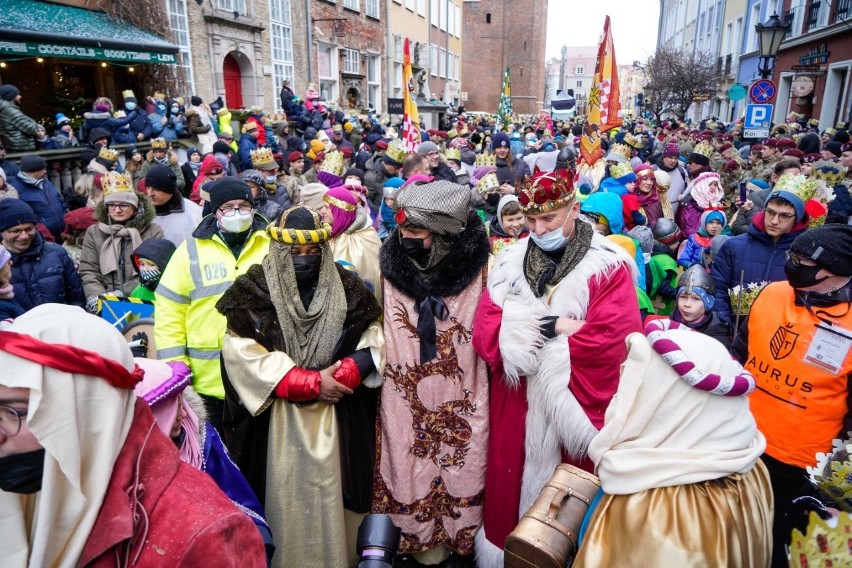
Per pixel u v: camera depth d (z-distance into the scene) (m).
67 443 0.91
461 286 2.27
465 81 48.97
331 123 15.60
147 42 11.66
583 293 2.10
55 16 10.54
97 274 3.57
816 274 2.03
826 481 1.41
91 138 8.30
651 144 16.09
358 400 2.25
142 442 1.04
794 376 2.11
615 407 1.42
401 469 2.29
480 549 2.30
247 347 2.04
